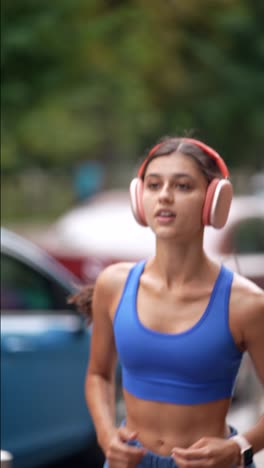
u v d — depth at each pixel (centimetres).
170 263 358
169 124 2508
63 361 765
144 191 364
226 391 356
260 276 1315
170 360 351
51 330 764
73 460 802
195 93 2362
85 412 776
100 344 386
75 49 1816
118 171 4581
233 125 2572
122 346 361
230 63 2266
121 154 4569
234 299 351
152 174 359
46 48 1767
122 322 362
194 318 352
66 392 765
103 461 796
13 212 4250
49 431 755
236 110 2441
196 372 350
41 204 4331
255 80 2292
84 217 1420
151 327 355
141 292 364
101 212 1427
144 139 3067
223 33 2197
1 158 2123
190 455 342
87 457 796
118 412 799
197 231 357
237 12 2173
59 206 4334
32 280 780
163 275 360
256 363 357
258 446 355
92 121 2620
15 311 762
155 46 2081
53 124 2141
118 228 1375
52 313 779
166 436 355
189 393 351
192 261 356
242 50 2272
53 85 1805
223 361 350
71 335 773
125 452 350
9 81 1781
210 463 342
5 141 1972
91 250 1338
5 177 2555
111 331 382
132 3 1992
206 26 2189
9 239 792
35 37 1739
